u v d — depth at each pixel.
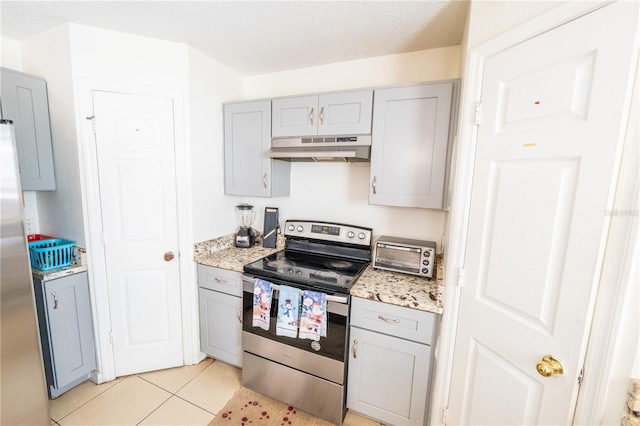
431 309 1.36
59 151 1.76
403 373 1.48
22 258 1.21
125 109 1.74
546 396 0.89
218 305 1.97
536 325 0.92
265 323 1.68
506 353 1.03
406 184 1.65
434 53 1.82
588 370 0.78
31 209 1.95
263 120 2.01
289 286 1.63
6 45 1.75
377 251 1.82
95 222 1.75
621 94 0.70
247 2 1.37
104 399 1.75
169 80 1.81
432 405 1.42
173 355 2.03
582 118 0.79
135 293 1.90
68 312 1.70
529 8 0.95
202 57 1.95
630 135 0.69
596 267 0.76
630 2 0.69
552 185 0.87
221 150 2.19
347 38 1.71
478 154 1.17
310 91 2.19
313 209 2.27
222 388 1.87
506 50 1.03
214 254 2.13
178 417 1.63
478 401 1.17
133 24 1.59
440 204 1.58
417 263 1.72
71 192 1.75
